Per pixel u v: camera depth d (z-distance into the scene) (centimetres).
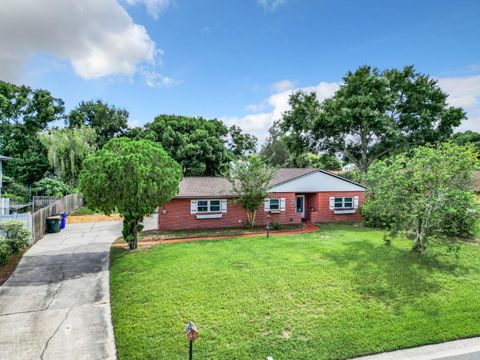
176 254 1206
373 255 1184
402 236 1283
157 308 761
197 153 3538
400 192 1172
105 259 1219
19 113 3803
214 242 1446
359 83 2927
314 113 3250
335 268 1033
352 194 2217
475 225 1459
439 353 624
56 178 3209
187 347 614
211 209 1936
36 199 2112
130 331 666
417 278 960
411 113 3045
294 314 742
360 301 814
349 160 3681
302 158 4397
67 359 584
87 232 1761
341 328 691
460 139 4728
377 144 3172
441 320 736
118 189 1178
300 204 2284
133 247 1338
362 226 1950
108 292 894
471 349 639
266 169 1870
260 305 779
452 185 1112
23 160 3347
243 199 1805
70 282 970
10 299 841
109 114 4275
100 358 590
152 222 2152
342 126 2952
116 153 1206
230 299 808
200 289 862
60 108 4078
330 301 809
